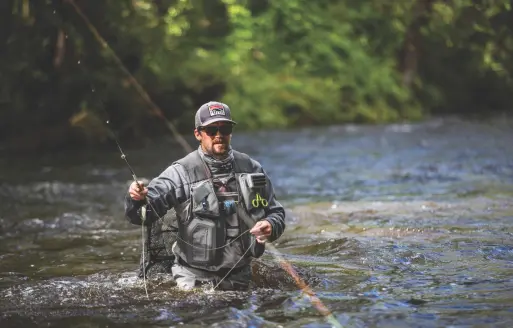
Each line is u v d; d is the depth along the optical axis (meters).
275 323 5.00
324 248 7.57
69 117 19.52
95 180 13.83
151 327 5.01
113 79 19.67
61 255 7.68
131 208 5.79
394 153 17.02
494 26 16.53
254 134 22.50
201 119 5.96
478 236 7.83
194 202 5.86
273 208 6.12
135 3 18.39
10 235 8.85
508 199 10.26
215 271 5.92
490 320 4.92
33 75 18.39
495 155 16.02
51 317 5.31
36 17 16.91
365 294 5.70
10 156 17.77
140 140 20.23
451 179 12.64
